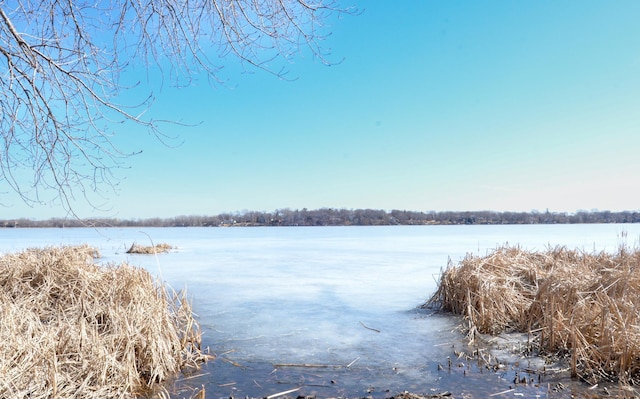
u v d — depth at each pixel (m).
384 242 32.34
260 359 6.14
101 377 4.67
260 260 19.91
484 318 7.38
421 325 7.96
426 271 15.41
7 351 4.55
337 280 13.48
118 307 6.00
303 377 5.45
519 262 9.75
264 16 5.04
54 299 7.07
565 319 6.15
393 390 5.01
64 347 4.99
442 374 5.50
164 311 6.28
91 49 4.91
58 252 11.19
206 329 7.74
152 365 5.35
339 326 7.93
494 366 5.74
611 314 5.76
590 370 5.30
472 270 8.70
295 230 69.50
